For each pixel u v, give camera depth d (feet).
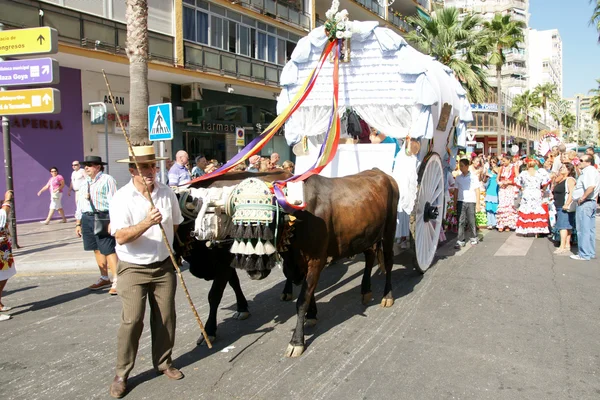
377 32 22.39
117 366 12.98
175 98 65.05
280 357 15.15
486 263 27.81
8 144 32.37
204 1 62.90
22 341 16.88
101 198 21.80
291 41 81.00
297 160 25.86
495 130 178.50
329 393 12.76
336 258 17.31
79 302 21.58
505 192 40.86
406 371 14.02
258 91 74.69
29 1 43.09
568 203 29.71
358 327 17.71
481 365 14.35
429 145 24.97
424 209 24.41
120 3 51.03
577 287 22.56
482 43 85.40
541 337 16.47
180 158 31.68
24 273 27.43
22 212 47.34
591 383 13.17
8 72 29.60
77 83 51.85
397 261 28.37
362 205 17.63
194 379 13.73
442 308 19.72
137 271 12.85
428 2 137.69
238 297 18.79
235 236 13.78
